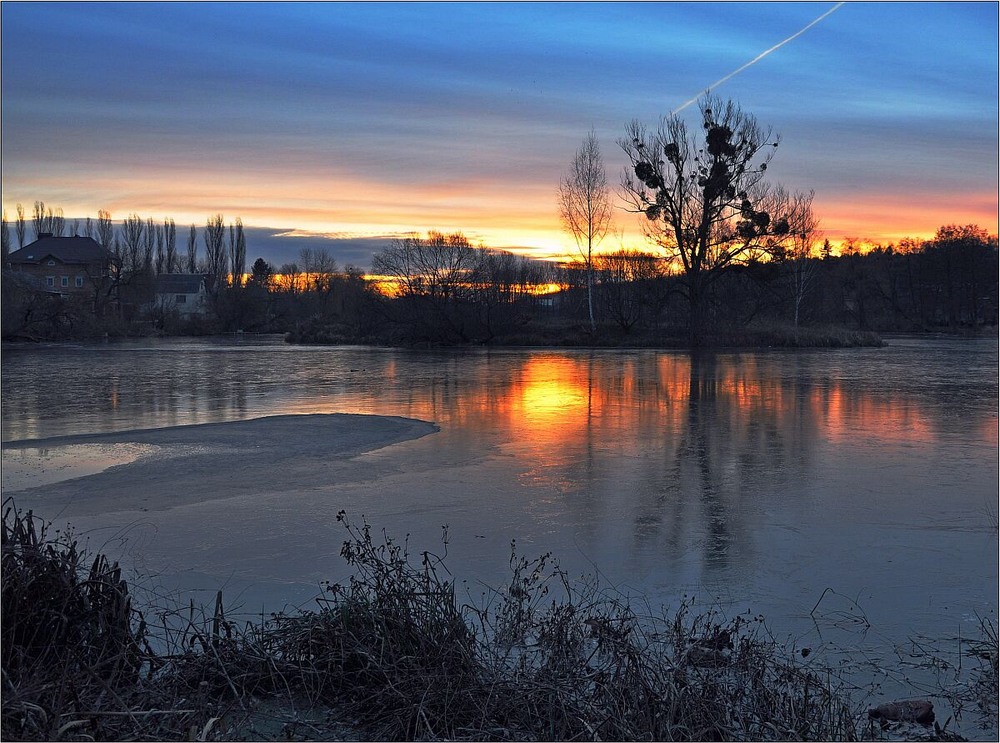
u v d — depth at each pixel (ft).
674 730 13.53
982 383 82.94
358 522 28.50
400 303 184.03
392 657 14.74
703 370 102.12
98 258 267.80
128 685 14.74
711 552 25.49
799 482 35.40
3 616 15.15
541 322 193.67
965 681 16.61
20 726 12.81
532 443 44.88
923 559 24.84
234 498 31.89
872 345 167.73
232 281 336.29
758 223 158.92
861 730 14.48
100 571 16.72
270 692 15.17
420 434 47.73
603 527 28.27
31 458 39.88
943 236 279.49
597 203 182.70
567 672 14.88
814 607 20.79
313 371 100.83
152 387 78.95
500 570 23.53
